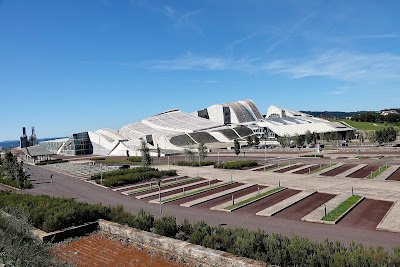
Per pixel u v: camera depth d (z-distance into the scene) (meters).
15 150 162.12
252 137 125.50
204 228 21.22
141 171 55.53
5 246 14.14
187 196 37.03
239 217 27.62
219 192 37.94
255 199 32.97
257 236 18.92
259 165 58.56
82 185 50.22
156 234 21.58
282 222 25.59
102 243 22.53
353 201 29.83
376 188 34.69
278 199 32.81
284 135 114.00
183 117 163.50
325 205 27.33
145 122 158.88
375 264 14.86
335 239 21.30
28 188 50.16
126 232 23.14
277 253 17.05
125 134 149.38
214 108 175.50
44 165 85.75
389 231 22.27
